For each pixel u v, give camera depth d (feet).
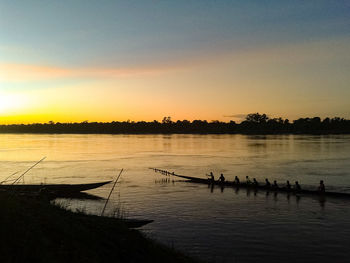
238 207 120.78
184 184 167.32
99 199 134.21
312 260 75.00
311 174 195.83
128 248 51.57
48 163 257.14
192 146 443.32
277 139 620.49
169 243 84.38
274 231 93.91
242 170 216.13
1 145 472.03
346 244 84.17
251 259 75.41
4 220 44.34
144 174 200.64
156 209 118.62
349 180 174.91
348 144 452.35
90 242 48.49
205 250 80.33
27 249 39.29
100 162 263.90
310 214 110.63
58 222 51.24
